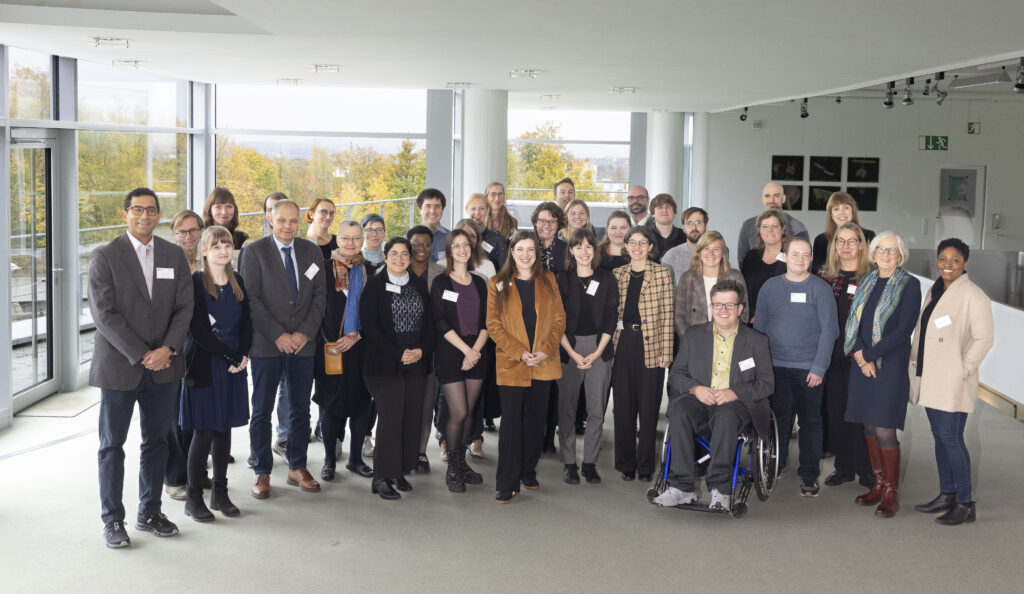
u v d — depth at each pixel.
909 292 5.27
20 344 7.59
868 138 17.25
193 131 12.22
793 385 5.69
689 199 18.06
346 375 5.71
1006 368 8.08
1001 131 17.16
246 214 13.04
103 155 9.38
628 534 5.02
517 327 5.44
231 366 5.04
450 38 6.86
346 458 6.34
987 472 6.26
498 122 11.54
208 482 5.66
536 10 5.53
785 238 6.45
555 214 6.52
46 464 6.09
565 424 5.93
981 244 17.36
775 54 7.46
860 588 4.37
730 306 5.41
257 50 7.80
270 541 4.84
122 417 4.68
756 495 5.70
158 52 7.95
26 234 7.63
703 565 4.61
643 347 5.86
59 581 4.30
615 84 10.66
